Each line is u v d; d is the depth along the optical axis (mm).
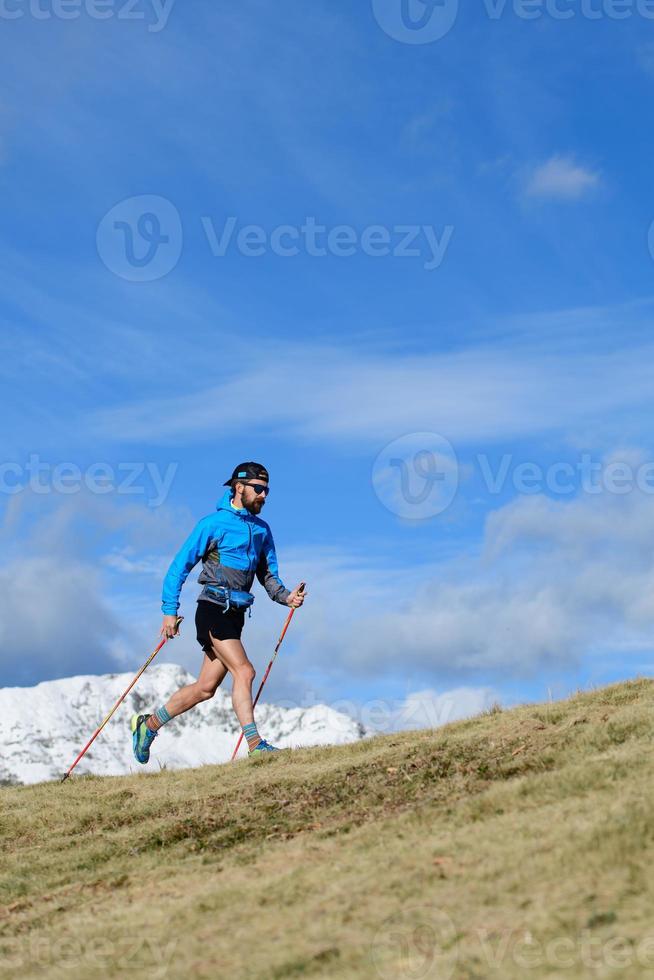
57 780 13367
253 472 12836
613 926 5035
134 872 8391
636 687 12031
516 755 9594
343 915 5902
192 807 10383
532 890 5688
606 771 7973
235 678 12711
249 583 12945
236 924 6176
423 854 6750
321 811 9156
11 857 9875
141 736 13219
